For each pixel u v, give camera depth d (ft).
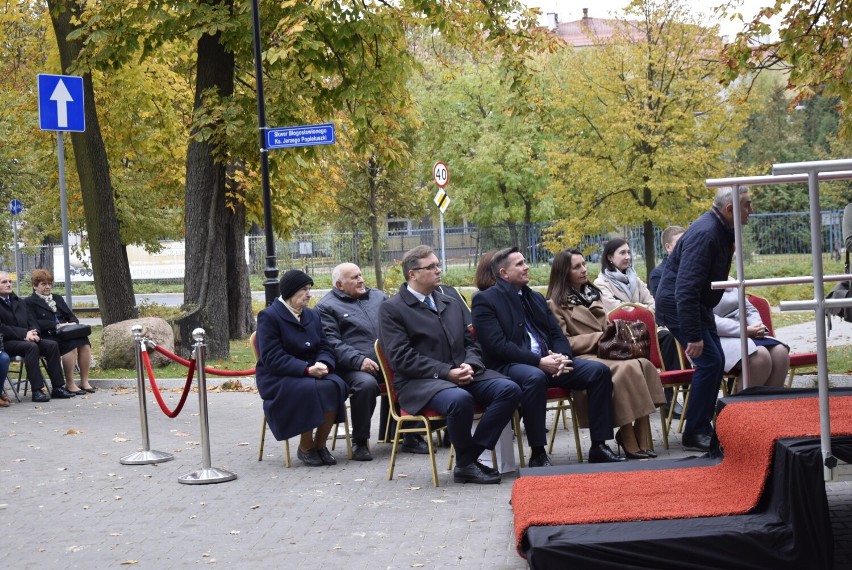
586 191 92.99
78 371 50.67
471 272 121.19
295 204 69.56
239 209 70.28
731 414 19.11
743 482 17.38
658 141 87.45
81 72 53.78
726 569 14.98
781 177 22.62
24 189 115.34
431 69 141.18
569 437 31.63
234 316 71.51
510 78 58.95
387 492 24.88
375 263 103.14
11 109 77.05
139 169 100.32
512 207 149.38
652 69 89.25
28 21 67.72
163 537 21.66
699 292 26.09
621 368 26.78
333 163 73.31
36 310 45.16
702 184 88.84
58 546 21.29
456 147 147.95
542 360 26.63
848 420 17.03
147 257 149.79
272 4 53.52
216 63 55.57
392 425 31.83
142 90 71.82
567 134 93.50
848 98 40.40
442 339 26.37
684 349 27.76
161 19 51.72
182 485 26.81
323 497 24.68
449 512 22.54
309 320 29.76
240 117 53.67
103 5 52.60
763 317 31.35
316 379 28.55
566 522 16.05
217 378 49.19
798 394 20.92
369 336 31.17
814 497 14.98
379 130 57.72
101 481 27.63
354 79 56.13
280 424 28.32
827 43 40.55
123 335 51.78
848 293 27.91
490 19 57.00
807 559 14.94
